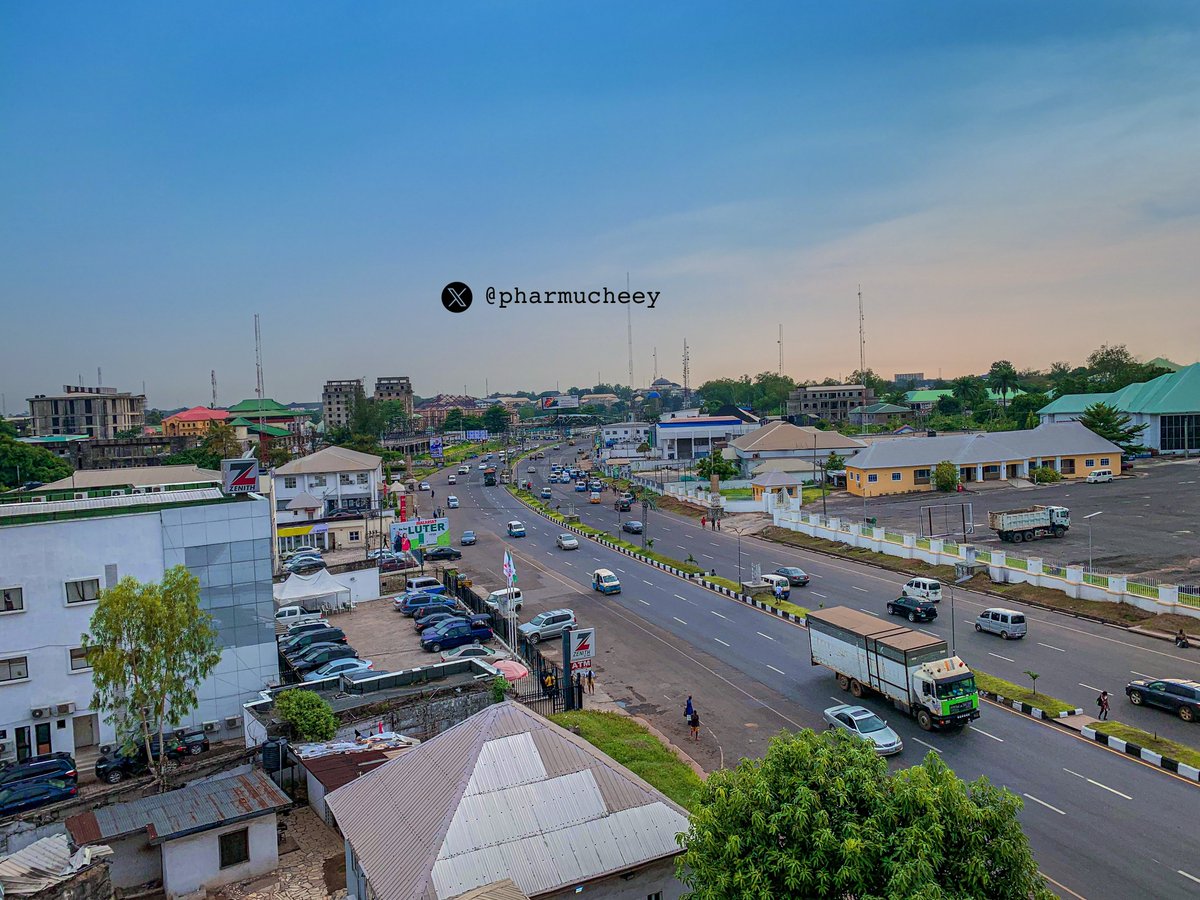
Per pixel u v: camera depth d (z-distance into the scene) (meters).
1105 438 119.56
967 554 63.00
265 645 43.97
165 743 37.91
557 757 23.22
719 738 36.75
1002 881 16.56
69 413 198.62
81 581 39.16
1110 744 33.91
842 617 42.97
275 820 26.64
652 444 195.62
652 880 21.58
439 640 51.91
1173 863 25.45
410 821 21.70
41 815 28.06
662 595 64.25
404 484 146.25
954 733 36.06
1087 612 51.78
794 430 141.62
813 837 16.73
